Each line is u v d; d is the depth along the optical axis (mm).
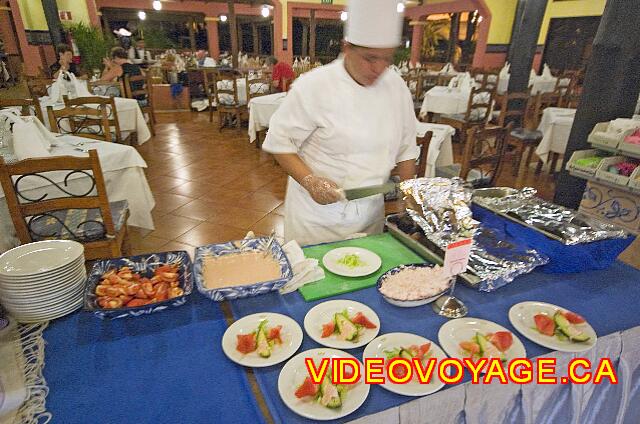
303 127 1194
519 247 1149
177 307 943
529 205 1359
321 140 1227
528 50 4867
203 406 686
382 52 1036
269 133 1239
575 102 5352
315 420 658
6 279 822
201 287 912
